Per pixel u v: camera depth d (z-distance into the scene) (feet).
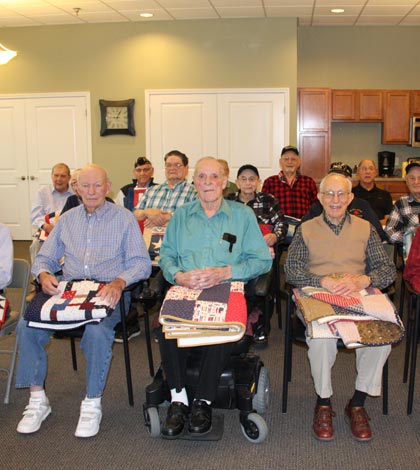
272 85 21.20
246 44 21.06
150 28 21.35
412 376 7.50
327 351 6.96
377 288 7.30
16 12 19.85
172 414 6.68
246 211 7.82
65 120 22.45
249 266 7.37
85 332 7.16
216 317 6.37
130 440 6.99
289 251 7.93
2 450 6.75
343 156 24.31
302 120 22.67
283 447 6.79
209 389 6.61
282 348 10.38
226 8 19.54
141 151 22.17
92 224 7.95
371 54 23.35
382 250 7.71
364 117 22.89
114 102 21.88
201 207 7.80
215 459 6.52
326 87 23.50
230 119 21.62
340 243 7.71
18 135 22.90
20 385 7.24
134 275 7.67
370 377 6.97
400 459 6.48
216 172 7.50
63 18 20.79
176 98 21.70
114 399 8.21
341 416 7.59
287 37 20.89
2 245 7.95
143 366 9.53
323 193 7.64
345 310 6.79
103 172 7.91
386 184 22.17
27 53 22.17
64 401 8.16
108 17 20.67
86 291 7.32
